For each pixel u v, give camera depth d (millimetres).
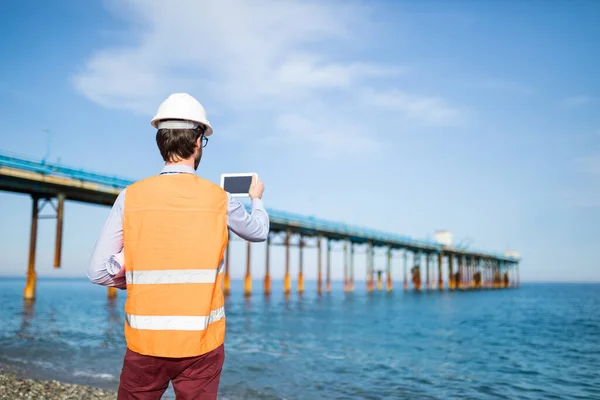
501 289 116500
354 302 46750
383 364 11930
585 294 92188
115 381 9133
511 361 12938
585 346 16531
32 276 28922
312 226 47656
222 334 1926
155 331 1778
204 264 1822
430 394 8672
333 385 9195
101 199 28766
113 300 40906
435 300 55625
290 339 16609
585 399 8484
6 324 19266
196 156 2025
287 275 49688
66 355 12031
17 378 8773
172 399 7258
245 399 7914
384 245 66750
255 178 2188
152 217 1822
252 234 2016
